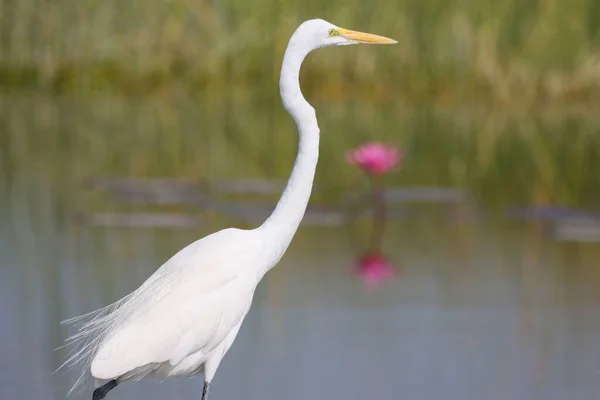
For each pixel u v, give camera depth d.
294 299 10.44
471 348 9.15
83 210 14.34
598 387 8.39
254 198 15.16
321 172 16.80
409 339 9.32
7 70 25.06
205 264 6.75
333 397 8.12
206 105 24.31
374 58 23.58
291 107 6.98
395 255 12.15
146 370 6.63
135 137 20.83
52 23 24.55
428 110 23.34
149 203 14.82
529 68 23.41
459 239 12.94
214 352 6.88
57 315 9.73
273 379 8.48
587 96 23.39
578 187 16.11
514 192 15.77
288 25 23.69
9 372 8.48
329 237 13.09
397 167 17.42
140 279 10.88
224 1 23.86
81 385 8.24
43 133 21.33
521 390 8.27
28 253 11.99
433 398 8.09
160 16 24.20
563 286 10.87
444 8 23.45
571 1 23.47
